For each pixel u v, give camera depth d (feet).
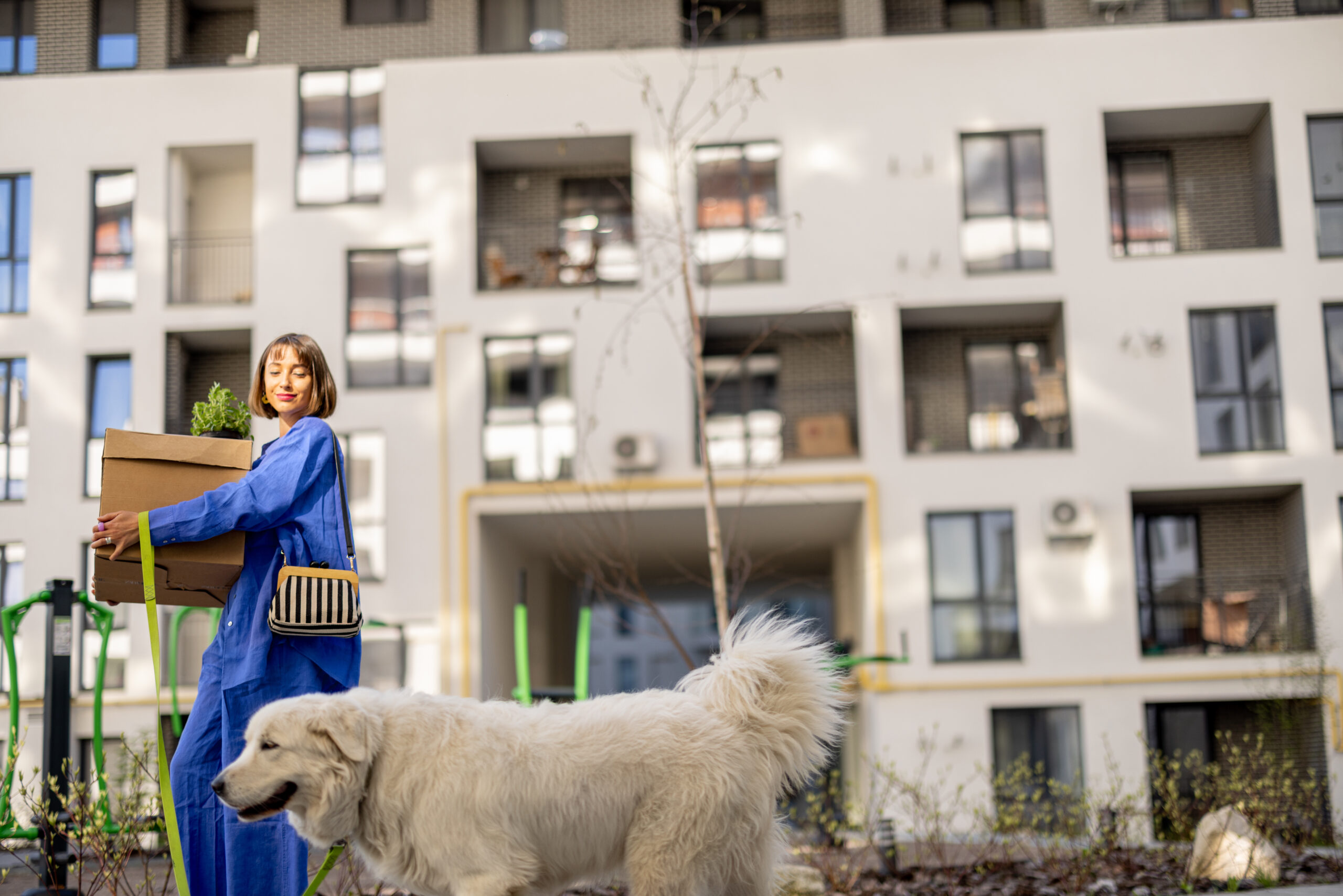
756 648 13.26
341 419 63.26
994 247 64.23
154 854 21.57
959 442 67.05
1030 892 24.82
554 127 65.51
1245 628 63.41
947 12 71.97
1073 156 64.44
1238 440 62.39
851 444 65.31
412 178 65.62
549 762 11.97
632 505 61.41
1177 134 68.54
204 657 12.89
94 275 66.44
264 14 68.49
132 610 62.28
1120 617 60.54
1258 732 61.41
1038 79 65.10
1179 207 68.39
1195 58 65.00
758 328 65.36
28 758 60.08
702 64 65.46
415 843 11.56
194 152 68.39
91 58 68.59
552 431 62.95
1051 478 61.87
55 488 64.08
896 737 59.82
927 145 64.54
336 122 67.21
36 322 65.41
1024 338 67.67
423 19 68.64
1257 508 65.62
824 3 72.08
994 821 31.50
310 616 12.29
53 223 66.39
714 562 28.66
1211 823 26.94
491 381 63.72
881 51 65.31
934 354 67.92
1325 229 63.93
